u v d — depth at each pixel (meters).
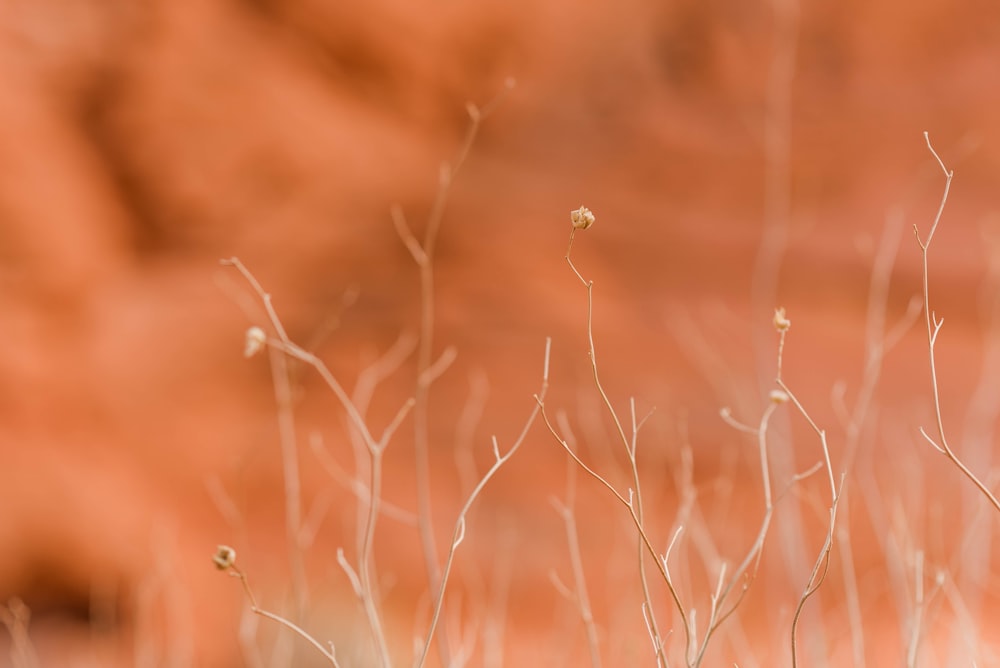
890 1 13.82
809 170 13.11
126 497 7.69
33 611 6.39
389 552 6.77
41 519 6.67
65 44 11.93
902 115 13.28
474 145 13.61
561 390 9.61
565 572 6.16
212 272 11.57
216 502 8.17
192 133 12.21
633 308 11.42
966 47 13.70
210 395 9.81
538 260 11.80
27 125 10.90
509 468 8.36
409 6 13.43
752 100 13.75
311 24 13.25
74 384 9.06
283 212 12.27
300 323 10.92
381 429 9.21
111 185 11.69
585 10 14.11
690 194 13.10
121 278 11.10
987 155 12.78
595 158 13.52
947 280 11.29
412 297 11.13
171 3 12.60
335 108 13.23
